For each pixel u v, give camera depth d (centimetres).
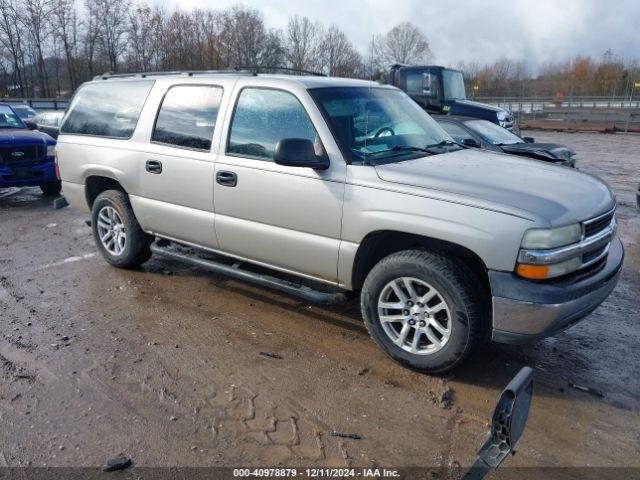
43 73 4678
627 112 2645
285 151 369
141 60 4762
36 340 422
